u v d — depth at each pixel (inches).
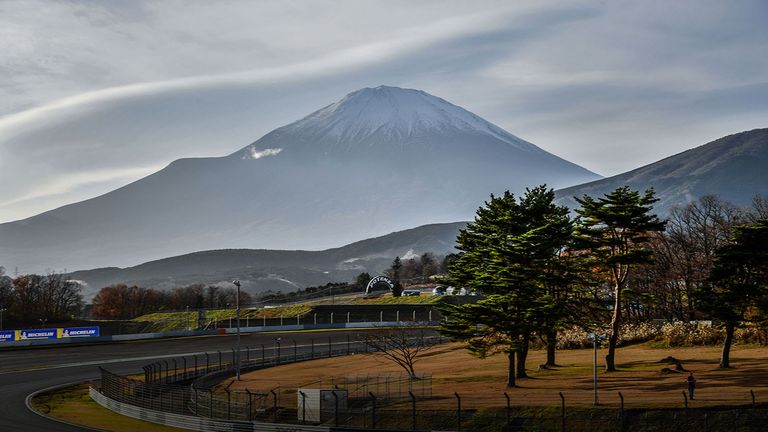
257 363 4613.7
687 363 3307.1
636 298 3718.0
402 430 2363.4
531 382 3105.3
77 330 6348.4
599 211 3294.8
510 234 3376.0
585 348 4318.4
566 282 3351.4
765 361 3169.3
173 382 3806.6
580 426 2338.8
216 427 2620.6
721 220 5359.3
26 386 4052.7
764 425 2185.0
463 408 2583.7
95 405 3417.8
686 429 2235.5
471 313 3115.2
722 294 3120.1
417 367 4052.7
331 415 2679.6
